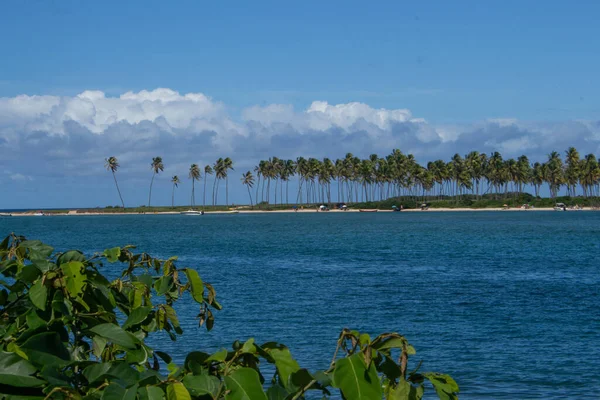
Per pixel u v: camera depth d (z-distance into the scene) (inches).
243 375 109.2
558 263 1701.5
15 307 151.2
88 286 139.0
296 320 809.5
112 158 7106.3
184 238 3002.0
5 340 130.9
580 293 1103.0
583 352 641.0
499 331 754.8
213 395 112.1
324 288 1150.3
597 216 6146.7
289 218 6761.8
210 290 169.3
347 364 107.4
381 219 5900.6
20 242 166.2
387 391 115.7
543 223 4547.2
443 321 822.5
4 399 109.1
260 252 2100.1
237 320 800.3
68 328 146.5
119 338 129.6
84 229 4180.6
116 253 170.9
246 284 1212.5
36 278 139.1
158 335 681.6
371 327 772.6
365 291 1112.2
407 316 857.5
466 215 6924.2
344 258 1855.3
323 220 5821.9
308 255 1972.2
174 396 107.3
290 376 115.8
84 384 120.0
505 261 1761.8
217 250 2202.3
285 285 1197.7
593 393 502.3
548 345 676.1
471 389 517.0
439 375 123.4
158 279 168.4
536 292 1114.1
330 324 786.2
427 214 7583.7
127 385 111.9
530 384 528.4
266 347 123.1
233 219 6604.3
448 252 2087.8
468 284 1227.2
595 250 2159.2
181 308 859.4
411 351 112.9
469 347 667.4
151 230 3934.5
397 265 1638.8
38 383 110.3
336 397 457.4
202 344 648.4
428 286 1189.1
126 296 166.4
